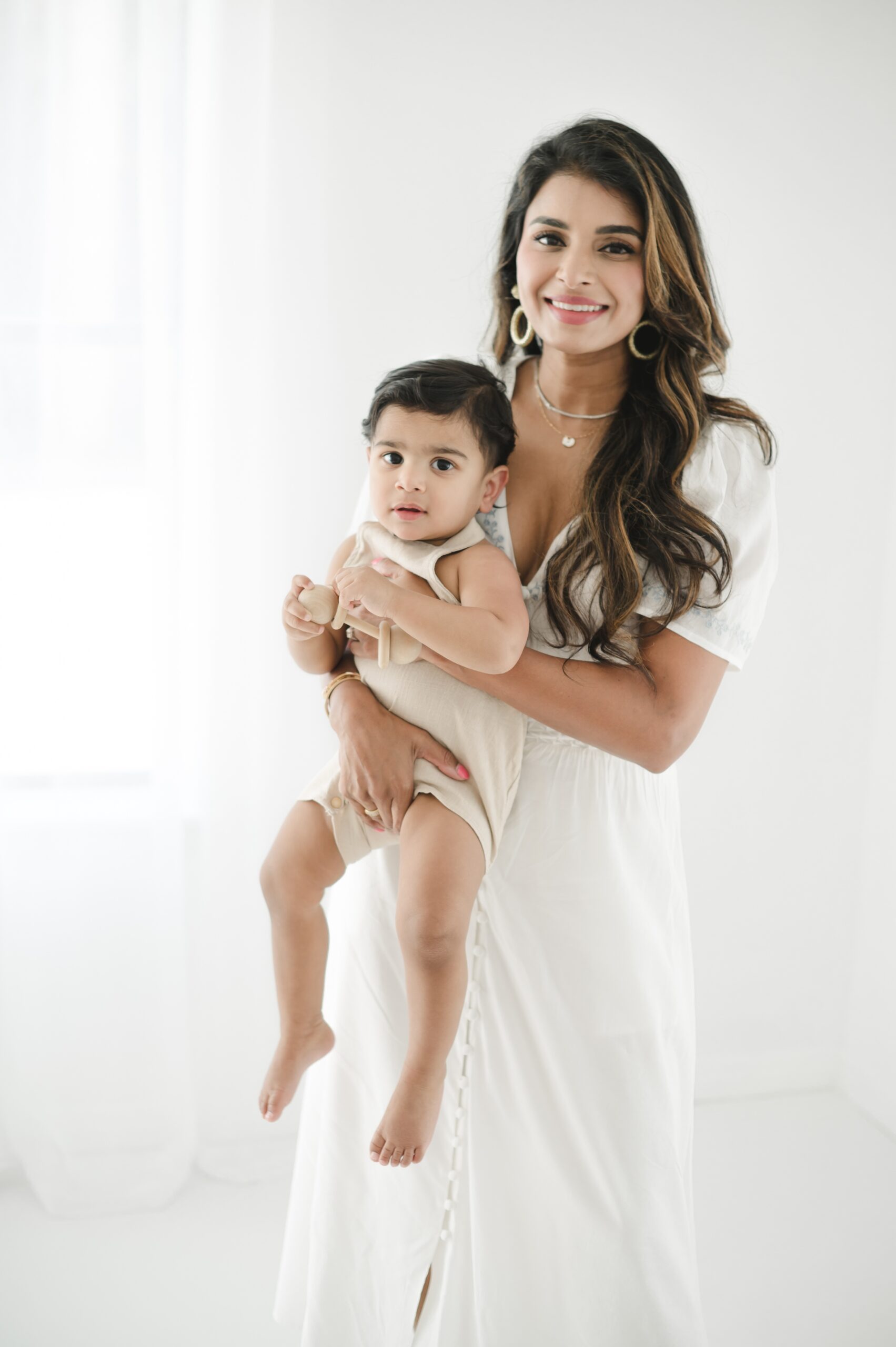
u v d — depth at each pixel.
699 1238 2.22
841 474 2.49
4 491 2.13
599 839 1.44
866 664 2.59
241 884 2.31
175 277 2.12
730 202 2.32
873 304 2.42
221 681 2.25
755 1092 2.73
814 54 2.30
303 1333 1.63
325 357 2.20
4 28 1.99
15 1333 1.93
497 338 1.60
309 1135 1.75
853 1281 2.11
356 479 2.25
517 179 1.47
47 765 2.21
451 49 2.16
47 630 2.17
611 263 1.37
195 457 2.20
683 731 1.38
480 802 1.36
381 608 1.28
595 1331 1.50
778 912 2.67
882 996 2.62
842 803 2.65
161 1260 2.14
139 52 2.02
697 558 1.37
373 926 1.53
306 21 2.09
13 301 2.07
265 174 2.12
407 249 2.20
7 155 2.02
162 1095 2.31
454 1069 1.49
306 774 2.31
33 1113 2.27
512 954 1.46
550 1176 1.49
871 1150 2.54
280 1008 1.46
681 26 2.24
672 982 1.53
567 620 1.39
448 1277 1.55
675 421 1.42
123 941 2.27
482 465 1.35
